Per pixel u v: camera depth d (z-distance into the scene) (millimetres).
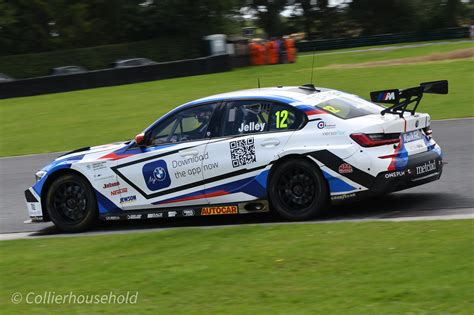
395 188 23141
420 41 182375
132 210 26156
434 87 24219
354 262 17656
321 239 20234
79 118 69938
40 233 27688
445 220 21328
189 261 19375
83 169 26547
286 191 23859
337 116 23641
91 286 18000
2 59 155750
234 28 180375
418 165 23531
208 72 109812
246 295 16078
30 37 164875
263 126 24375
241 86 86688
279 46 130000
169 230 23875
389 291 15258
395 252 18156
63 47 169500
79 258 21156
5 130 66938
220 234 22297
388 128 23156
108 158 26375
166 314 15375
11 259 21844
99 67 164500
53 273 19703
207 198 25031
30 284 18812
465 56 101562
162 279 17906
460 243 18344
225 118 25047
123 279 18281
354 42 184750
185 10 171750
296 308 14883
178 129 25750
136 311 15797
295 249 19406
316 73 95750
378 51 150500
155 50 170250
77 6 167250
